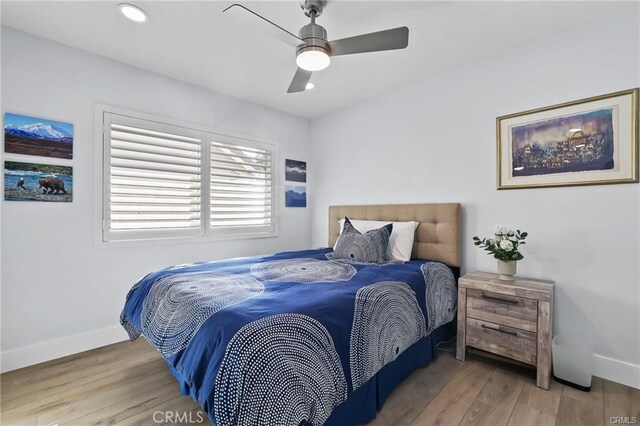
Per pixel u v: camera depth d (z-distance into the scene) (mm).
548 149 2244
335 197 3938
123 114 2652
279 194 3893
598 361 2035
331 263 2484
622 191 1966
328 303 1492
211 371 1159
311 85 3107
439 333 2445
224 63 2662
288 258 2768
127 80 2674
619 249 1978
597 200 2055
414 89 3072
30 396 1830
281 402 1073
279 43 2336
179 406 1737
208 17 2020
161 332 1596
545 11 1950
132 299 2109
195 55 2525
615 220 1991
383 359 1619
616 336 1985
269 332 1202
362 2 1846
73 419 1624
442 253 2746
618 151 1965
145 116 2773
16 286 2182
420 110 3031
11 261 2164
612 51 1989
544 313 1896
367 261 2584
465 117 2705
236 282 1853
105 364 2232
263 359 1119
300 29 1992
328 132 4012
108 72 2572
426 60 2602
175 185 2996
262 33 2205
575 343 1962
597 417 1627
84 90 2457
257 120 3643
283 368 1124
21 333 2199
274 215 3830
